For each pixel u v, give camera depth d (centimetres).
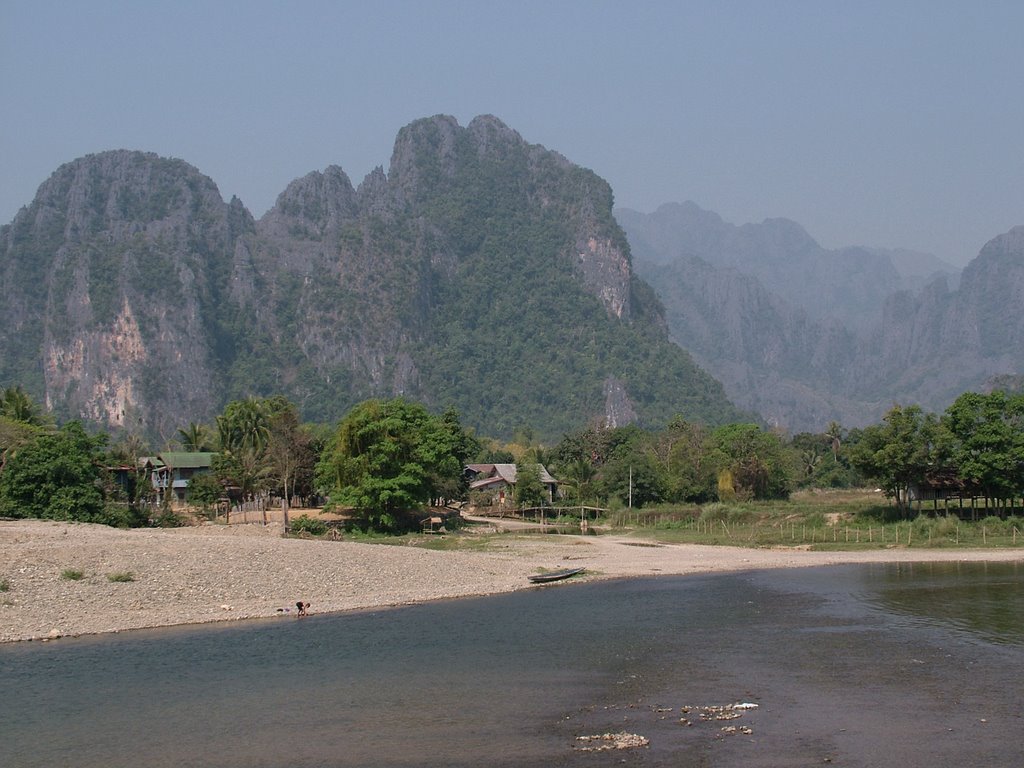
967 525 9769
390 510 10175
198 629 4616
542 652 4159
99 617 4728
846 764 2697
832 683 3572
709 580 6581
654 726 3059
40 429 10650
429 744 2919
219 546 6309
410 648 4228
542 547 8888
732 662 3944
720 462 14412
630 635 4525
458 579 6316
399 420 10150
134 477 11112
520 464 16288
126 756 2847
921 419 10531
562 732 3014
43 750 2900
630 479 13862
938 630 4591
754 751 2808
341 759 2806
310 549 6675
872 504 11800
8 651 4122
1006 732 2959
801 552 8569
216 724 3134
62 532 6900
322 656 4075
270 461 12681
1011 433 9862
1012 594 5731
